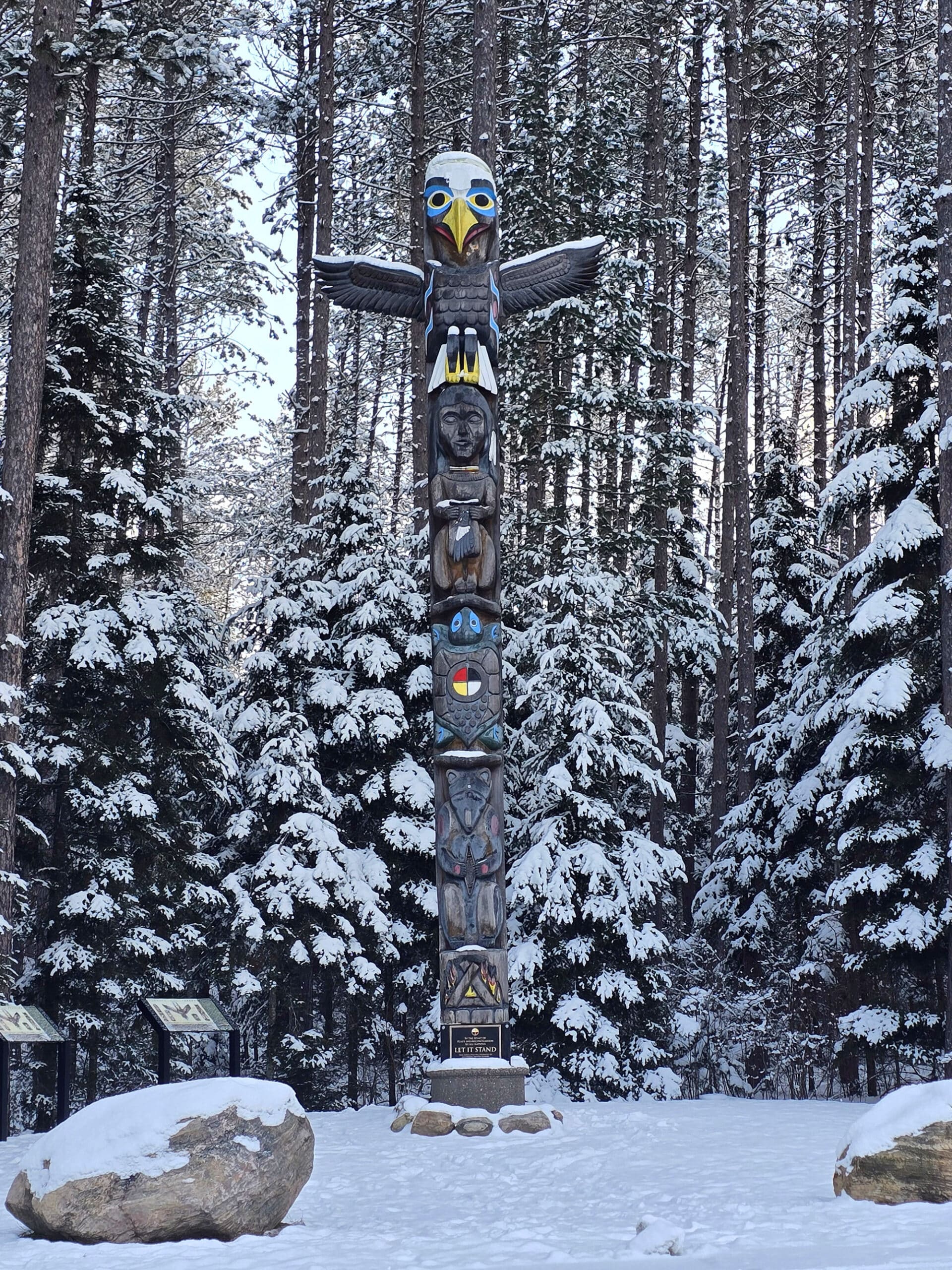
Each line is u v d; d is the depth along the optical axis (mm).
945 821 20531
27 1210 9258
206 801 23812
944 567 19234
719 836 26750
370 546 24859
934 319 21297
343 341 42438
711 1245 8164
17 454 19609
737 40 28562
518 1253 8273
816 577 28844
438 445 16922
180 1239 9055
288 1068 21719
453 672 16688
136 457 23172
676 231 36406
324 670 23656
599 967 21750
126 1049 22219
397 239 39406
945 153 19594
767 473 29922
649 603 26359
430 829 23000
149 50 23531
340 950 21562
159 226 35406
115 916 20672
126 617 21594
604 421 31172
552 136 27266
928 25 31703
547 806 22531
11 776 18828
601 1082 21156
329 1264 8031
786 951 24734
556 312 25859
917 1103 9586
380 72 33844
